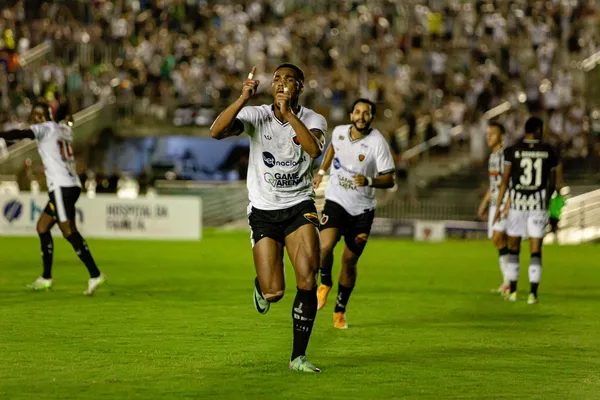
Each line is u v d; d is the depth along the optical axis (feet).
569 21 189.88
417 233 140.56
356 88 178.70
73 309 59.36
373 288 75.97
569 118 166.30
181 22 199.82
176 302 63.67
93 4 198.80
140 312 58.49
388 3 198.49
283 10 205.46
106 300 64.18
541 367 42.57
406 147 167.84
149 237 128.26
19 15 194.29
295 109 40.98
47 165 65.05
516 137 164.76
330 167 56.39
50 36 192.03
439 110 173.17
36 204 127.24
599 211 148.66
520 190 67.87
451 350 46.73
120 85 181.68
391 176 52.65
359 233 53.11
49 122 65.05
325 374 39.96
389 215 153.28
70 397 35.04
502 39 187.93
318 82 180.75
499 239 73.00
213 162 189.37
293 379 38.75
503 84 178.40
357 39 192.03
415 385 38.14
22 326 52.11
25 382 37.50
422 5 197.06
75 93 180.75
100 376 38.78
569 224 148.05
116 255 102.83
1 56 178.09
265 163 40.45
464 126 167.63
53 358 42.68
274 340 48.29
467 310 63.05
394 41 189.88
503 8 193.16
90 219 129.08
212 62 188.44
